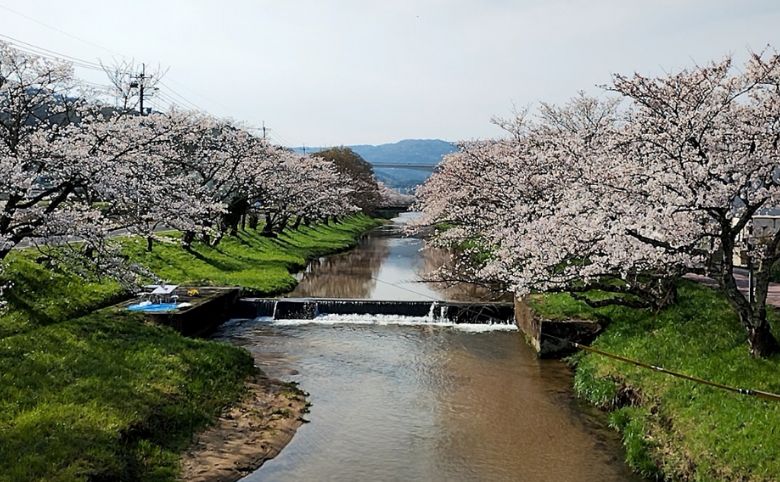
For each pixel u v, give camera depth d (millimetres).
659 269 16250
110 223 16984
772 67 13609
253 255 40469
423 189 60250
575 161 19500
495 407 15648
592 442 13492
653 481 11602
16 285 18438
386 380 17875
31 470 9383
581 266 17984
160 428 12383
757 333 13234
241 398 15375
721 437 10969
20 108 17594
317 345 21719
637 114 16625
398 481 11797
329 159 95000
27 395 11875
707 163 12805
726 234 13250
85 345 15312
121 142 17500
